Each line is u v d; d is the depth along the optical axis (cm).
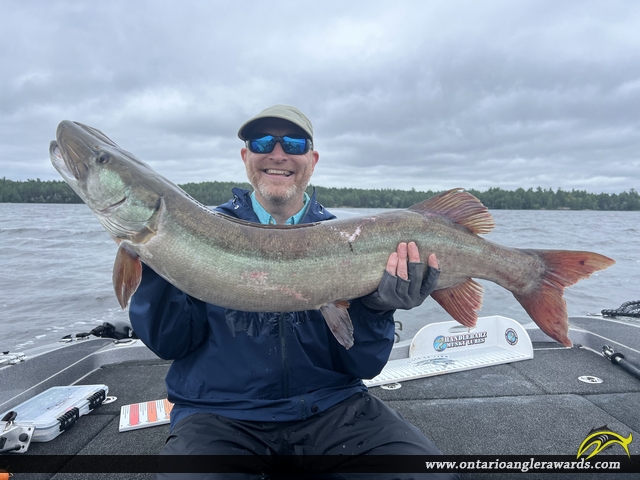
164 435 93
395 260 77
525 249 90
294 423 76
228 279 73
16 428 86
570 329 142
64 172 78
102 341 141
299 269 75
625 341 133
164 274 73
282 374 78
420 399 108
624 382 115
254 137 99
